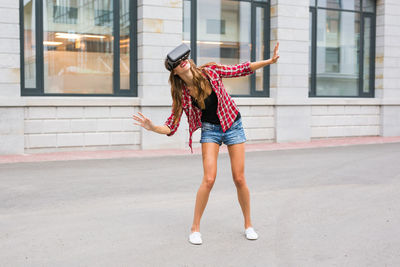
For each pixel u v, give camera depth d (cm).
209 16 1213
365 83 1459
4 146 959
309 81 1350
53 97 1024
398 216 493
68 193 594
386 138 1388
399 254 375
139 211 507
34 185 645
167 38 1101
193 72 380
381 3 1429
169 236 420
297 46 1270
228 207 529
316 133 1340
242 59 1266
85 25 1065
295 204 546
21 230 433
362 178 716
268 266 348
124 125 1080
